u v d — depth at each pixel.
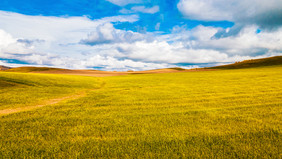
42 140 5.53
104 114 9.05
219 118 7.74
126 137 5.68
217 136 5.57
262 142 5.03
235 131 5.97
